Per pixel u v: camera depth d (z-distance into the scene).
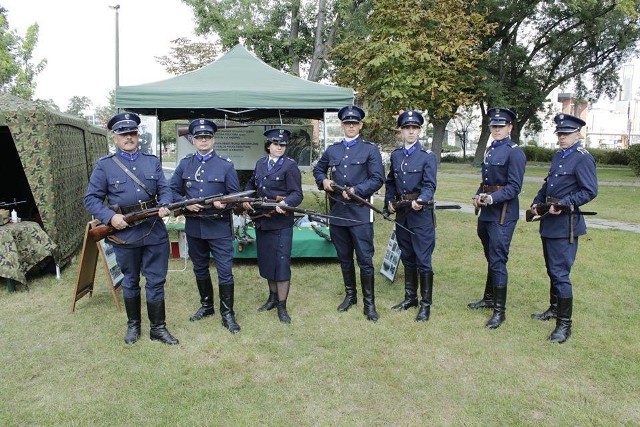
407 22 8.00
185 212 4.20
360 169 4.47
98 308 4.89
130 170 3.91
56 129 6.19
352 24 18.20
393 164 4.70
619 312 4.80
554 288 4.43
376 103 8.84
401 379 3.47
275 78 7.47
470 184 18.42
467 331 4.31
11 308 4.89
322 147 8.88
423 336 4.19
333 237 4.72
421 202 4.38
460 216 10.48
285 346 3.99
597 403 3.18
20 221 5.82
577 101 31.70
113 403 3.16
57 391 3.31
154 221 3.96
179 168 4.38
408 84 7.79
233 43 21.16
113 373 3.54
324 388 3.36
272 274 4.49
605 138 68.94
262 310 4.80
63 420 2.98
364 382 3.44
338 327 4.38
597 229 8.91
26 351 3.90
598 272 6.11
